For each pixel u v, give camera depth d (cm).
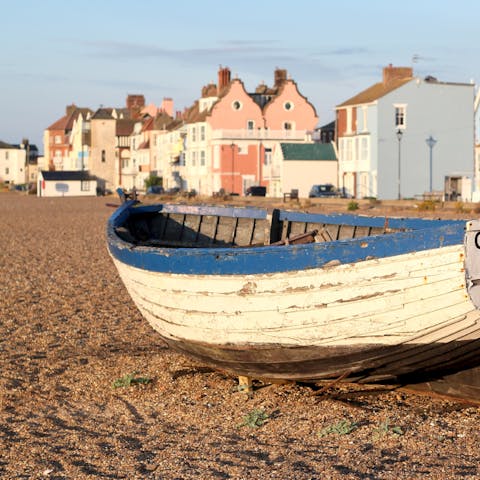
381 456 816
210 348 1040
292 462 803
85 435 901
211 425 931
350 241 886
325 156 7606
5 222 4412
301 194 7606
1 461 826
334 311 912
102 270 2206
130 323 1488
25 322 1501
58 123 14838
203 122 8706
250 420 931
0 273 2155
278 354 983
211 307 992
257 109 8556
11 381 1111
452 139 6944
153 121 11369
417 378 1044
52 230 3756
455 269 844
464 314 868
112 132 12225
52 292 1830
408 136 6875
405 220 1181
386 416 942
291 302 929
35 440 886
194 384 1091
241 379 1071
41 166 16300
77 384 1102
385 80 7219
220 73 9000
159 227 1570
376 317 898
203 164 8806
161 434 902
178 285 1017
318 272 903
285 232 1367
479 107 6906
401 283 873
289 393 1045
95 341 1348
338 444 854
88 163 12381
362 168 7075
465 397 998
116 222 1415
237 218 1463
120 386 1086
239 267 947
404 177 6894
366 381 1045
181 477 773
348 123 7312
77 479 776
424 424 913
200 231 1514
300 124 8656
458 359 962
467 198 6462
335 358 959
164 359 1219
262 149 8506
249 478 766
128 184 12262
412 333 902
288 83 8625
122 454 838
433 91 6881
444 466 785
